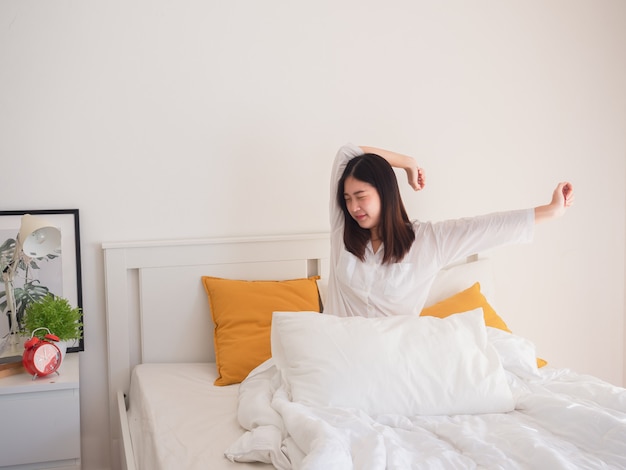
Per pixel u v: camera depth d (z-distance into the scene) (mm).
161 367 2639
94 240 2656
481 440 1742
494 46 3070
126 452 2104
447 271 2896
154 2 2656
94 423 2705
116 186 2666
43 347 2301
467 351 2113
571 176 3219
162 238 2729
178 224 2744
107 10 2609
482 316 2248
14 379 2287
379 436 1689
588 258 3277
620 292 3342
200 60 2721
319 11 2842
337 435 1649
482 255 3111
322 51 2857
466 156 3070
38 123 2570
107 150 2646
